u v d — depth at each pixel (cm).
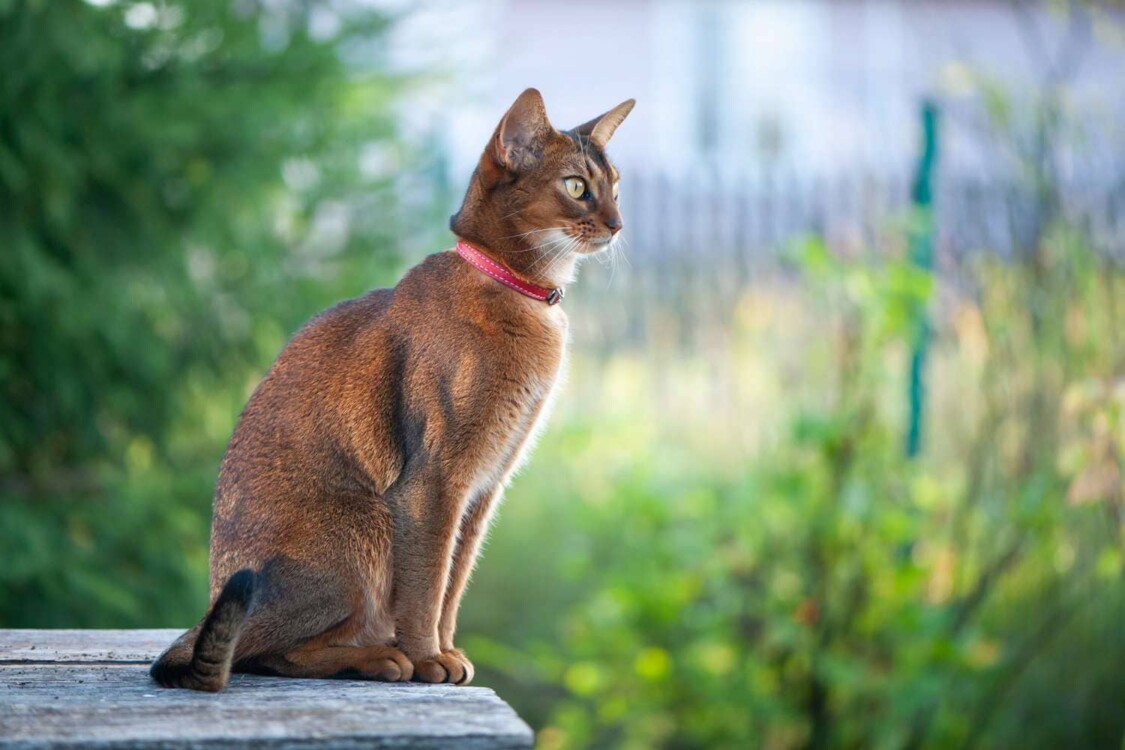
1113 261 586
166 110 557
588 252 354
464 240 333
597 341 712
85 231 571
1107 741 578
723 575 564
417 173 677
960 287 605
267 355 618
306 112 606
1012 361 582
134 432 601
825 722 557
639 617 561
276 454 299
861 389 567
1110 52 848
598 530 622
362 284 625
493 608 671
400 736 230
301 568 289
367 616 302
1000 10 1295
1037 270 582
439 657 301
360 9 628
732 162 876
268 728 232
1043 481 539
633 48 1348
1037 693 587
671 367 699
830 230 688
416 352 306
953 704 556
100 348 574
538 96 342
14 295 547
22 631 348
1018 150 595
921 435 559
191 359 612
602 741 645
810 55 1352
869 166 657
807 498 548
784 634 534
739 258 696
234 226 600
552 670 591
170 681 271
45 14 522
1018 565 567
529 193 339
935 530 578
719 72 1356
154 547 575
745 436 660
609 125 374
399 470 305
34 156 542
